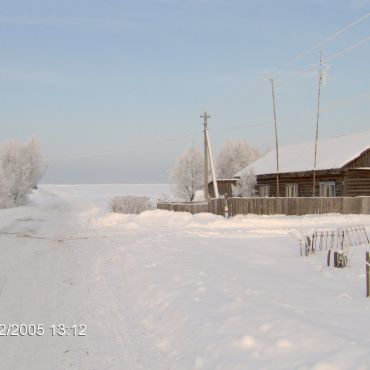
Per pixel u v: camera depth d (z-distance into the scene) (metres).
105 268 12.34
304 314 6.69
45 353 6.18
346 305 7.61
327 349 5.08
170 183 57.16
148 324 7.23
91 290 9.76
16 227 24.78
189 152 56.69
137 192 107.62
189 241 17.17
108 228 23.75
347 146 36.28
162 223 25.34
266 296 7.92
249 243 16.95
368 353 4.81
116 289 9.75
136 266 11.70
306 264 12.50
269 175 39.09
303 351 5.15
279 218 27.03
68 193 110.38
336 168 32.06
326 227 23.11
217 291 8.30
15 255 14.90
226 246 15.91
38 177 55.28
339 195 32.56
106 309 8.23
